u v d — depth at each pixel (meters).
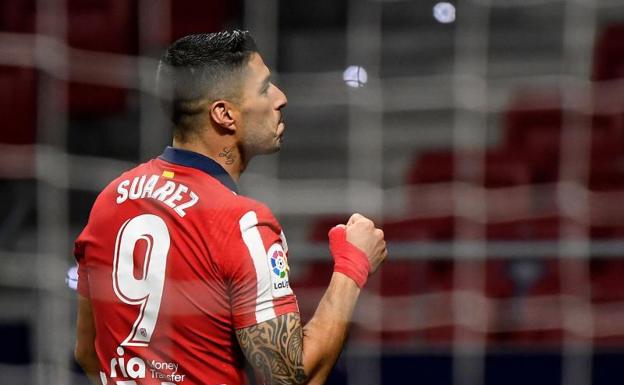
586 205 17.00
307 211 16.88
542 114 18.19
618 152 17.62
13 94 15.30
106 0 16.19
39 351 10.87
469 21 19.38
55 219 13.86
